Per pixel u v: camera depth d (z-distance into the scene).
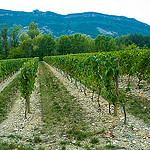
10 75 14.86
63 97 7.15
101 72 5.00
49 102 6.61
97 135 3.58
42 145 3.37
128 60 8.62
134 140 3.15
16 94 8.34
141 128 3.63
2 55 56.66
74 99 6.70
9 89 9.31
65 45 65.00
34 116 5.23
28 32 73.19
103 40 61.88
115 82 4.32
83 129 3.98
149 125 3.74
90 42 67.19
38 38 65.50
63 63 12.73
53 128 4.22
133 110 4.80
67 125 4.32
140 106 5.03
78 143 3.25
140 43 74.38
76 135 3.69
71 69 10.05
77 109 5.52
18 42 63.78
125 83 8.32
